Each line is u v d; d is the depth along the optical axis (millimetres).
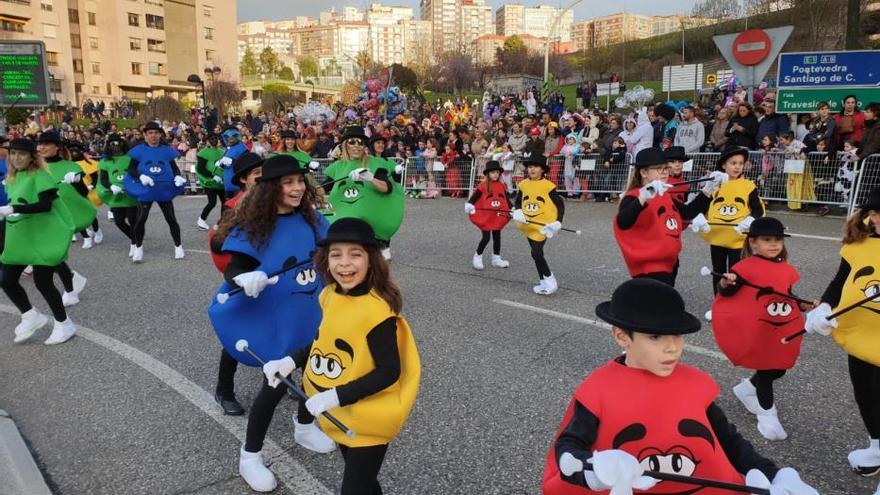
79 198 9211
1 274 6500
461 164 16109
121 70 67812
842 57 12969
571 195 14797
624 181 13820
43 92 22453
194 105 53625
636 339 2271
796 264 8195
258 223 3707
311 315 3799
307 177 3934
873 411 3578
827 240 9406
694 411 2293
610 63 55750
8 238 5973
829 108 12227
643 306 2238
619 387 2324
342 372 2826
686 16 64812
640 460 2266
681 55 52750
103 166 10336
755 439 4043
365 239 2771
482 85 61188
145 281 8641
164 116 45125
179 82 73125
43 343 6281
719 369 5117
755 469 2143
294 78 96188
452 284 8016
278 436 4250
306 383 3004
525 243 10508
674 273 5699
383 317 2775
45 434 4391
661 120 13680
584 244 10125
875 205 3514
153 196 9617
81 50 65938
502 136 16188
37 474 3814
